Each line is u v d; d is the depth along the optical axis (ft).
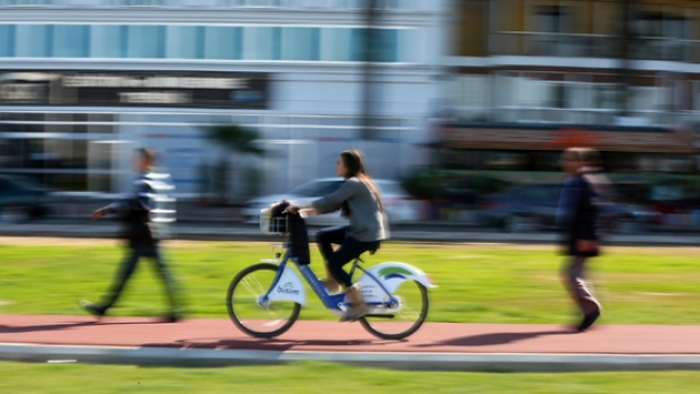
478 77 230.68
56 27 228.02
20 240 120.16
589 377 45.98
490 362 47.29
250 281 54.13
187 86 228.22
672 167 220.64
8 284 75.15
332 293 53.52
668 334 57.77
